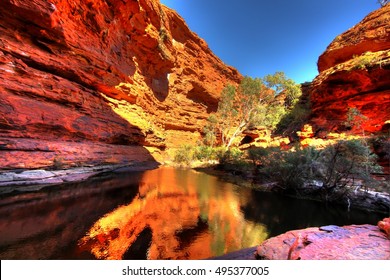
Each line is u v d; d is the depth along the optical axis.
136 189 11.65
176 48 40.50
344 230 4.13
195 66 45.28
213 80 49.34
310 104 31.30
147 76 32.31
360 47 26.94
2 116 10.58
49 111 13.51
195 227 6.78
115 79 22.48
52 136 13.45
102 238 5.54
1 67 11.96
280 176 13.60
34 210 7.15
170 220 7.30
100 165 16.06
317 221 7.79
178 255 4.89
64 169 12.67
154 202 9.41
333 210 9.37
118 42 24.20
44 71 15.02
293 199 11.27
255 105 34.59
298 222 7.61
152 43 29.73
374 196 10.34
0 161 9.70
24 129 11.61
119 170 17.78
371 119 21.88
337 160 11.11
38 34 14.78
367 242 3.52
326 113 27.02
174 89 40.09
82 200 8.77
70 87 16.06
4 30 13.02
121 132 21.05
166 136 36.62
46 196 8.86
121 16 23.97
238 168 20.97
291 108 36.94
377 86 22.09
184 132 40.59
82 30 18.27
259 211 8.85
